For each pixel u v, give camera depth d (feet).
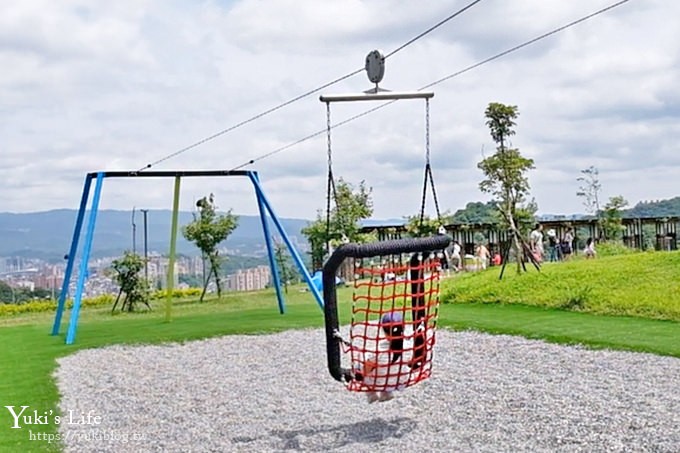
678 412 18.74
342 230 70.03
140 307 60.03
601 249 76.02
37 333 42.34
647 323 33.35
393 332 17.95
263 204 47.14
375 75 23.24
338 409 21.34
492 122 64.54
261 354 31.24
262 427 19.83
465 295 46.78
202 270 69.36
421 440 17.80
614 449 16.20
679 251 52.80
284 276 73.41
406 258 20.10
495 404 20.68
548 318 36.73
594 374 23.66
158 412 22.06
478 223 83.51
